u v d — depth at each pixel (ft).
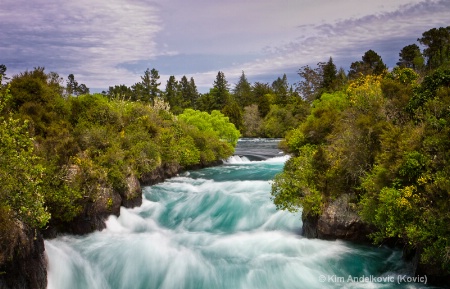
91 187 61.31
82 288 46.91
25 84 76.23
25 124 41.65
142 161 89.40
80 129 77.66
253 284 46.34
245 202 74.79
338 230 54.75
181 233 64.23
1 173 36.32
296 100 317.63
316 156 60.34
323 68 315.37
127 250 53.78
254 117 312.09
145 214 73.92
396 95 61.62
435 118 45.19
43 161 55.16
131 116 107.34
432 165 41.45
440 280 42.42
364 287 44.34
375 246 53.78
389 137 49.03
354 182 55.77
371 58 244.42
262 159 152.97
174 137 117.80
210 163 132.87
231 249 55.36
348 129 60.80
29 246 37.81
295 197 58.75
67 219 56.24
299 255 52.54
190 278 48.03
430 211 38.99
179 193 87.40
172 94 324.39
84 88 329.11
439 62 176.04
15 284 34.86
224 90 371.35
